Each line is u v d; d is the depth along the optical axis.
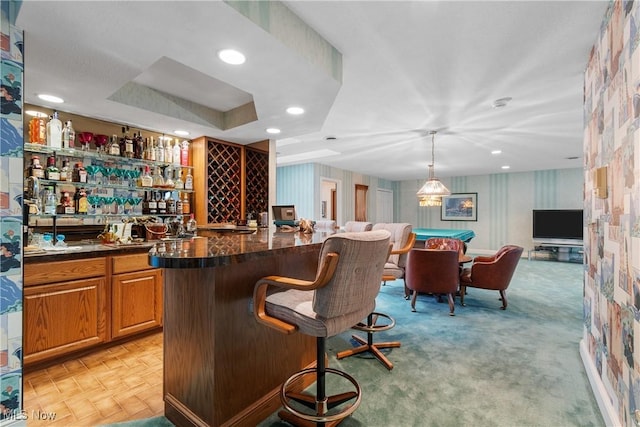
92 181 2.72
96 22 1.38
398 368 2.08
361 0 1.56
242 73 1.90
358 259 1.21
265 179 3.88
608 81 1.57
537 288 4.35
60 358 2.15
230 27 1.43
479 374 2.00
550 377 1.97
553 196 7.39
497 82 2.53
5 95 1.36
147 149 3.09
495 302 3.67
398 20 1.73
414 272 3.34
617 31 1.43
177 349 1.54
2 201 1.36
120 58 1.71
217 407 1.39
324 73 1.91
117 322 2.36
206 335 1.40
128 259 2.42
